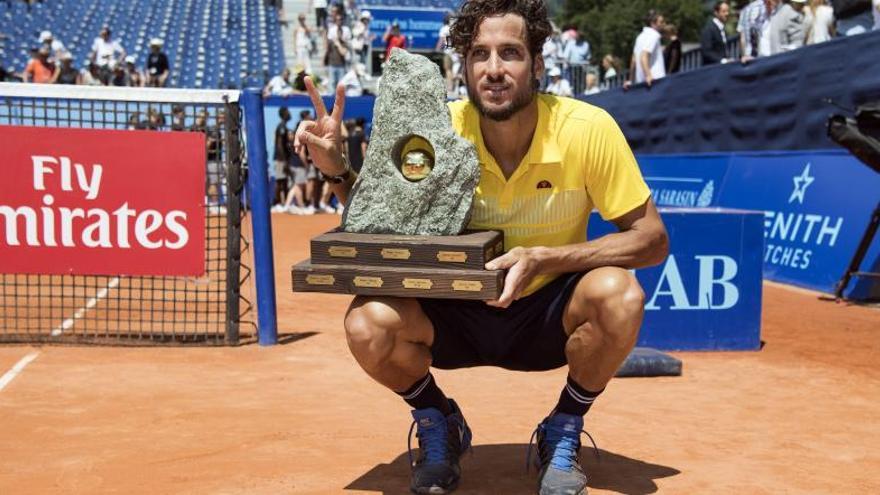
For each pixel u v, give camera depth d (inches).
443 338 135.6
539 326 135.3
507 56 123.6
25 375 221.3
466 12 125.3
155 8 1302.9
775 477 147.3
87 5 1289.4
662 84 581.6
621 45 2374.5
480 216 135.4
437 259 123.0
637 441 167.9
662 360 225.1
